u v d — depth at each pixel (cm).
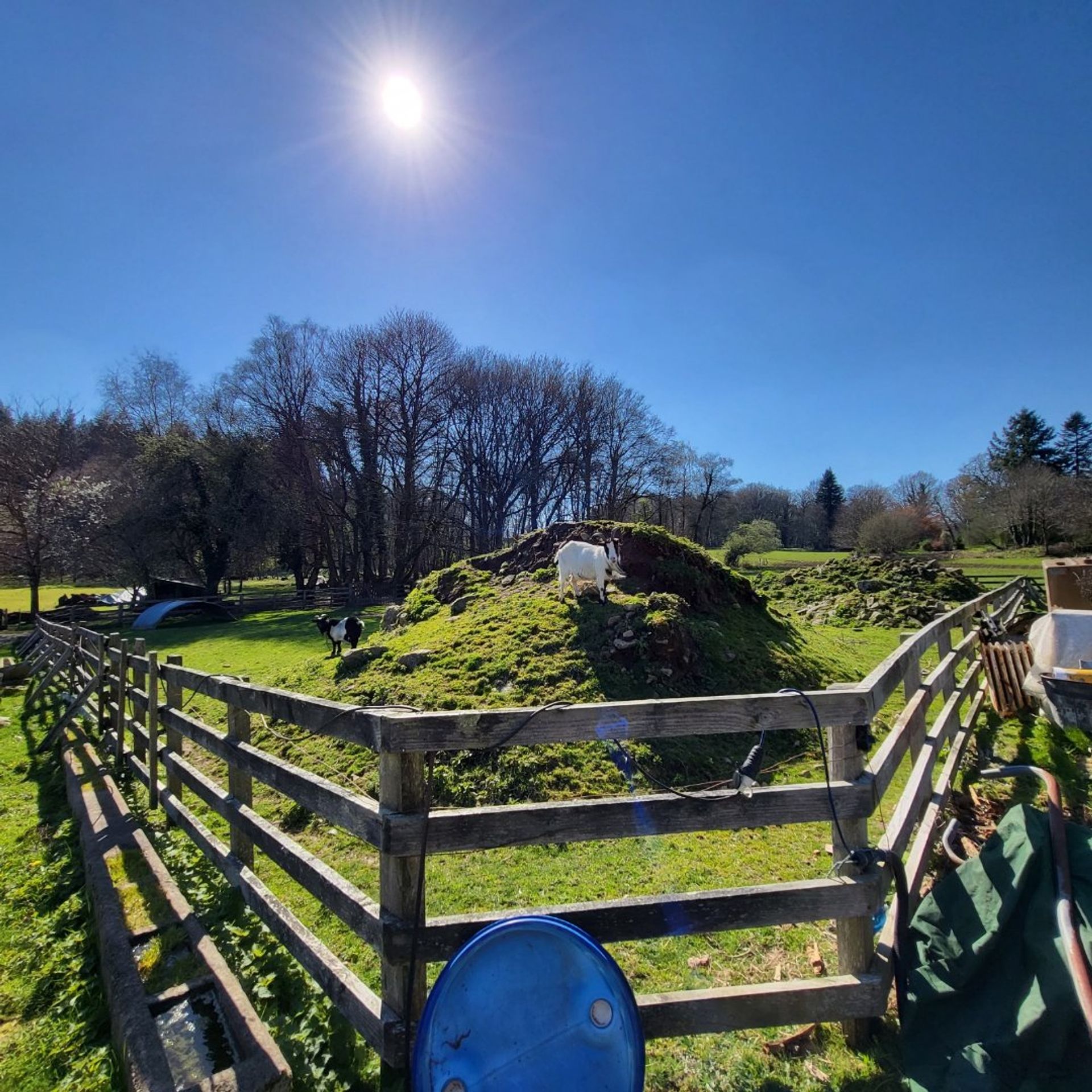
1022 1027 206
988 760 538
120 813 479
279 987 293
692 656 725
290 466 3591
